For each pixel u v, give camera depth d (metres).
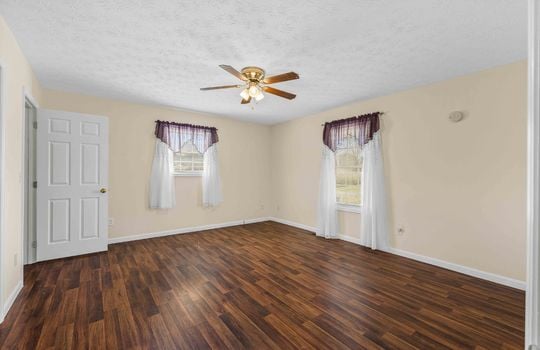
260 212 5.98
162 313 2.13
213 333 1.88
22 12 1.93
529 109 0.51
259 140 5.95
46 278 2.78
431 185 3.29
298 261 3.37
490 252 2.81
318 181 4.91
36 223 3.23
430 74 3.00
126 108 4.20
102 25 2.09
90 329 1.91
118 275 2.88
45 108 3.56
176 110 4.70
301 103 4.21
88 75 3.11
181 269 3.07
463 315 2.13
